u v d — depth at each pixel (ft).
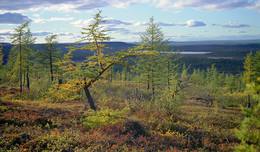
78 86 54.95
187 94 105.50
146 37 86.33
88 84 55.21
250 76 89.51
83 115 45.57
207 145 34.94
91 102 55.83
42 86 91.25
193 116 57.93
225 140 39.37
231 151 32.63
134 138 32.53
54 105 57.41
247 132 14.61
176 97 54.39
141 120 45.44
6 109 38.96
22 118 35.12
